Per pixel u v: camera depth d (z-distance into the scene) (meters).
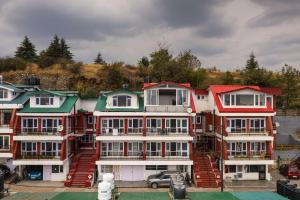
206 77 89.94
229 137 50.00
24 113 50.16
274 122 63.72
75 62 99.06
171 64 83.75
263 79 80.38
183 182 33.69
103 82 85.12
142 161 49.00
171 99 51.53
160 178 46.91
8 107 50.41
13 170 51.12
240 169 51.12
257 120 52.25
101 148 50.97
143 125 50.12
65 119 51.03
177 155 50.97
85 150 57.38
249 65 103.69
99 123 50.22
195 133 56.44
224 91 52.19
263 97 52.44
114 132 49.62
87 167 50.47
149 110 50.66
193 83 82.50
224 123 50.50
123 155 50.72
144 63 96.62
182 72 83.00
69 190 45.22
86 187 46.84
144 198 31.72
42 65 96.50
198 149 56.41
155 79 82.62
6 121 51.47
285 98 83.62
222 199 31.55
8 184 47.66
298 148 60.06
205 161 51.53
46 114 50.31
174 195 31.28
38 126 51.09
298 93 85.44
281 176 53.06
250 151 52.00
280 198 32.00
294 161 56.25
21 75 88.25
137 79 85.06
